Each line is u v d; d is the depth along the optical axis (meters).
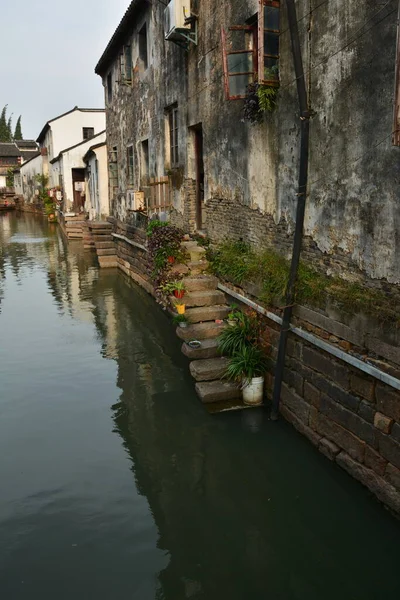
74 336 11.09
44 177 46.41
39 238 29.52
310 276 6.23
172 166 12.02
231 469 6.05
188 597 4.31
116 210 19.47
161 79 12.30
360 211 5.30
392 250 4.86
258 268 7.49
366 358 5.10
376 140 4.98
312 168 6.11
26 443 6.77
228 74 7.57
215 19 8.79
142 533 5.07
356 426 5.36
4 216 49.31
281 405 6.94
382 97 4.86
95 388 8.41
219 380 7.61
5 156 68.62
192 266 9.60
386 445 4.91
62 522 5.24
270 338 7.22
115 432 7.02
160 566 4.66
